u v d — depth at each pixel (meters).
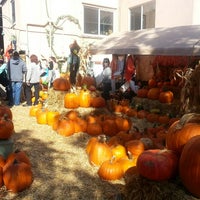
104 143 5.03
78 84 9.33
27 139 6.36
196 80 4.39
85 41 14.56
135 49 8.69
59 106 7.82
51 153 5.54
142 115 8.38
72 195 4.01
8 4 17.23
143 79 12.19
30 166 4.61
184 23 11.06
